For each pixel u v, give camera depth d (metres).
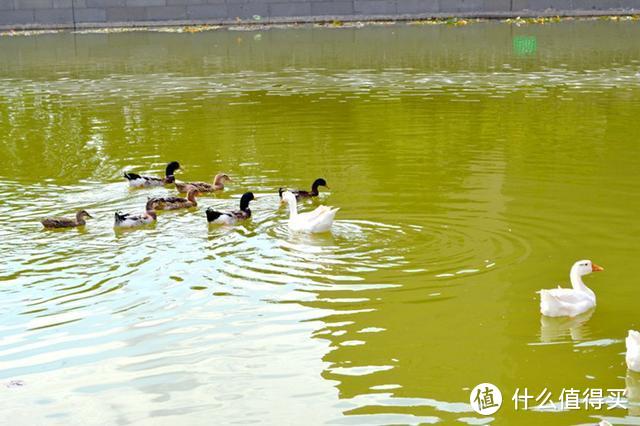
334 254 12.20
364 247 12.43
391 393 8.59
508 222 13.34
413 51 34.03
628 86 24.83
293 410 8.31
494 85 25.67
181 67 31.61
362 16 44.78
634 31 38.31
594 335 9.78
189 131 20.61
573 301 10.27
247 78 28.52
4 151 19.27
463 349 9.46
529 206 14.06
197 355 9.41
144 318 10.32
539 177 15.73
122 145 19.52
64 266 11.98
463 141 18.69
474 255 12.04
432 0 44.75
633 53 31.75
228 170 17.05
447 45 35.47
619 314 10.29
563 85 25.33
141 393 8.69
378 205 14.38
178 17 45.00
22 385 8.88
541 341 9.65
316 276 11.43
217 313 10.42
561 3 44.53
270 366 9.16
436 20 44.44
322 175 16.39
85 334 9.93
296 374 8.98
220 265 11.92
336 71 29.58
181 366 9.18
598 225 13.13
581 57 31.16
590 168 16.27
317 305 10.55
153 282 11.38
